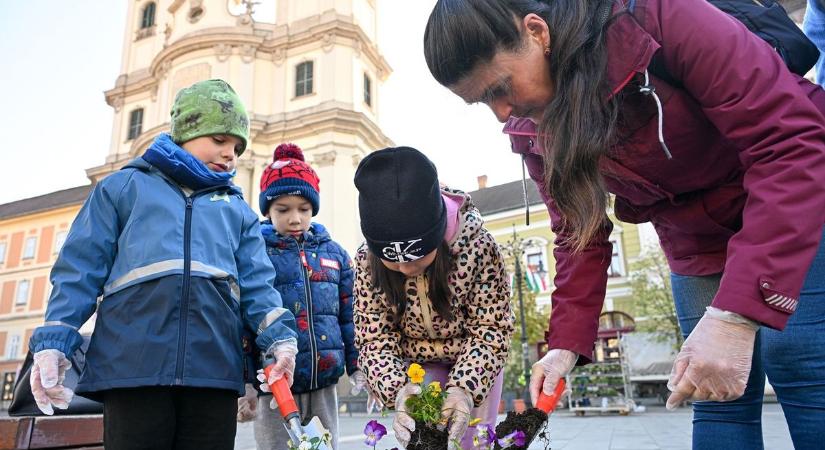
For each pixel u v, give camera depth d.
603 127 1.22
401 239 1.58
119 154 24.69
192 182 2.02
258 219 2.26
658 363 16.75
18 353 29.72
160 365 1.67
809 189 1.04
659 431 7.38
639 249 20.33
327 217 18.89
